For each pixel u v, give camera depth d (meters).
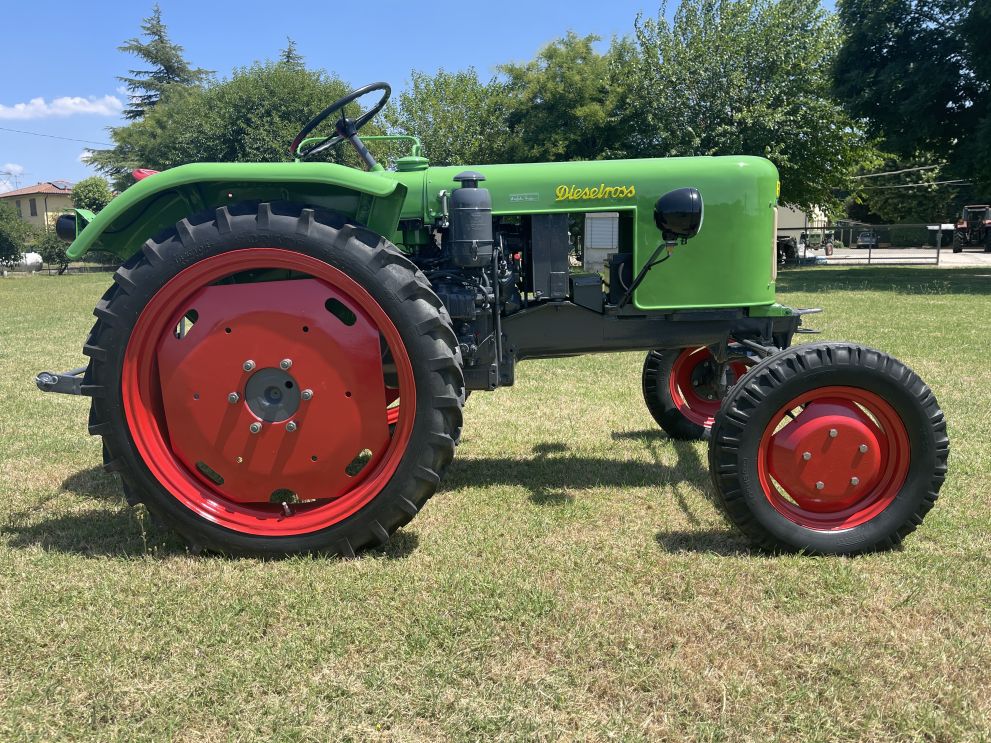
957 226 34.72
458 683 2.04
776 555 2.85
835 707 1.92
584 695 1.98
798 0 21.38
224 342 2.76
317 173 2.71
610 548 2.91
